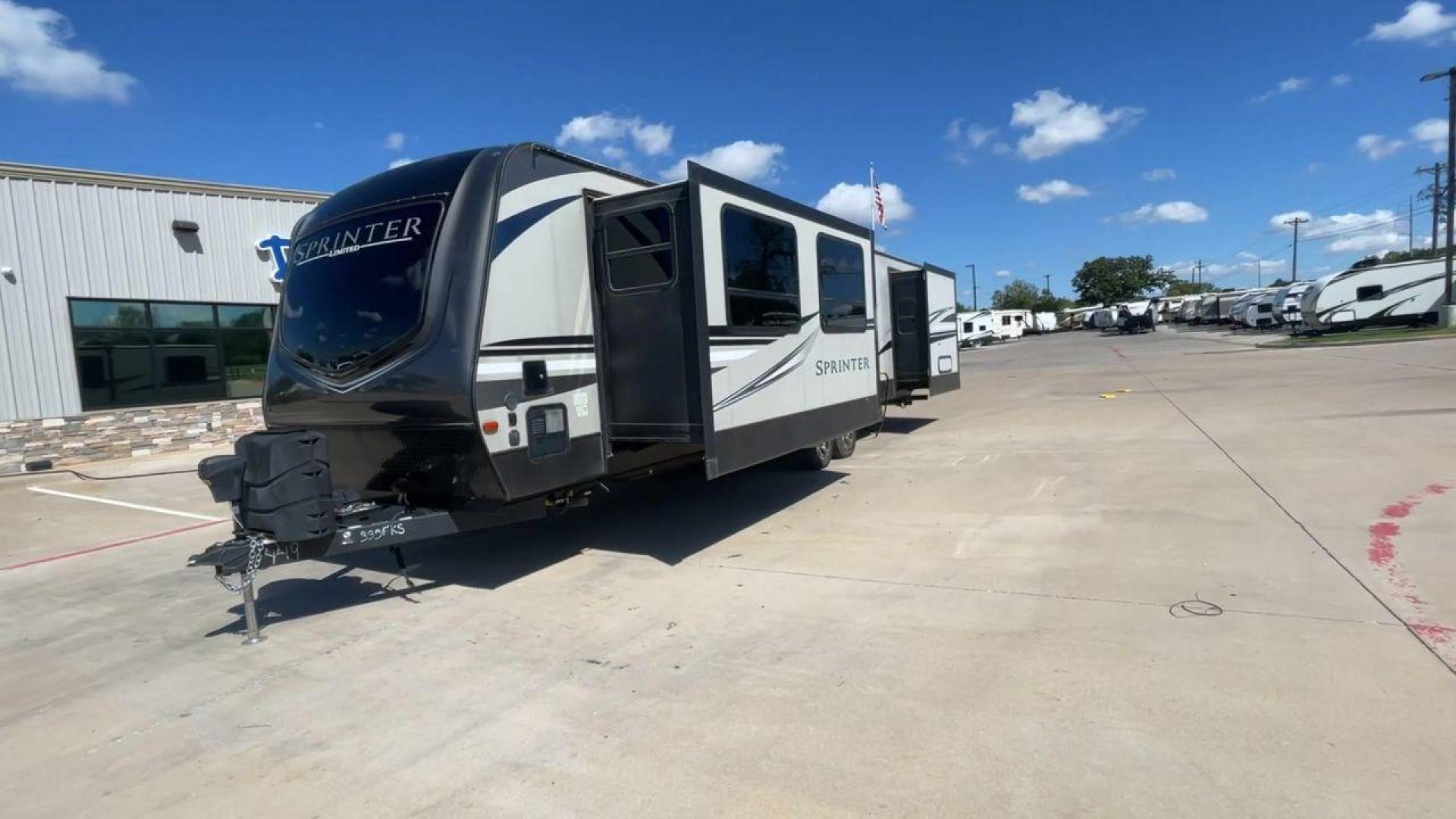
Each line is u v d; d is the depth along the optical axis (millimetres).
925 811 2754
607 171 6094
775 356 6730
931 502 7453
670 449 6859
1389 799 2672
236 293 15562
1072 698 3492
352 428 5434
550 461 5430
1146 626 4219
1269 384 15492
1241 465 8094
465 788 3086
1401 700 3299
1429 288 29703
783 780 3006
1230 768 2895
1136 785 2828
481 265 4992
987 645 4105
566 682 3988
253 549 4637
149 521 8945
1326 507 6348
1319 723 3156
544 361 5402
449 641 4648
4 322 12711
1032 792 2824
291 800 3072
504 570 6012
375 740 3518
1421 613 4180
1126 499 7035
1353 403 11969
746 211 6285
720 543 6465
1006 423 12734
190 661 4586
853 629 4449
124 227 14047
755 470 9508
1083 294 102938
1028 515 6727
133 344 14242
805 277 7277
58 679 4461
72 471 12711
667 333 5719
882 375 11766
